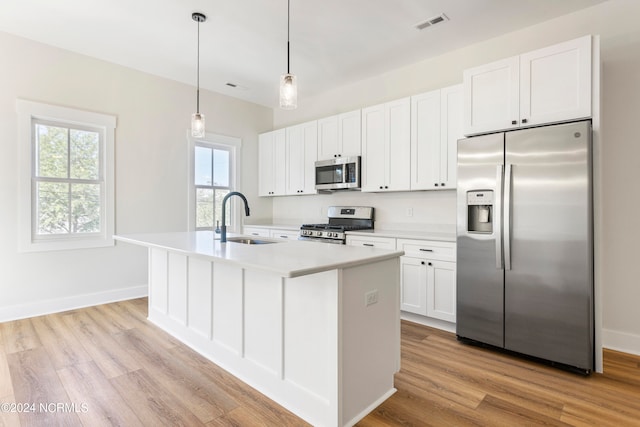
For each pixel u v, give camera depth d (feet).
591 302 7.18
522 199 7.85
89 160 11.93
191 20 9.41
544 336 7.59
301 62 12.25
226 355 7.46
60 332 9.37
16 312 10.36
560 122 7.59
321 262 5.25
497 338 8.27
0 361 7.63
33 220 10.80
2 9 8.91
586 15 8.89
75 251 11.54
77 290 11.59
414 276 10.27
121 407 5.98
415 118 11.24
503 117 8.36
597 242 7.33
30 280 10.66
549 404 6.09
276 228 14.96
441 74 11.66
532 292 7.73
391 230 12.65
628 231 8.38
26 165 10.50
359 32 10.09
